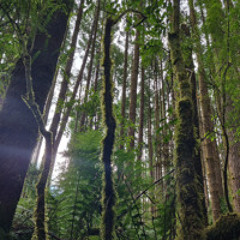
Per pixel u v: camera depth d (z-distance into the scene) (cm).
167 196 164
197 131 158
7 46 184
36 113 141
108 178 138
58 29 191
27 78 140
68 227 196
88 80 805
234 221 107
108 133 142
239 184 338
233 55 168
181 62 148
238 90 173
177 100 142
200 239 105
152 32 207
